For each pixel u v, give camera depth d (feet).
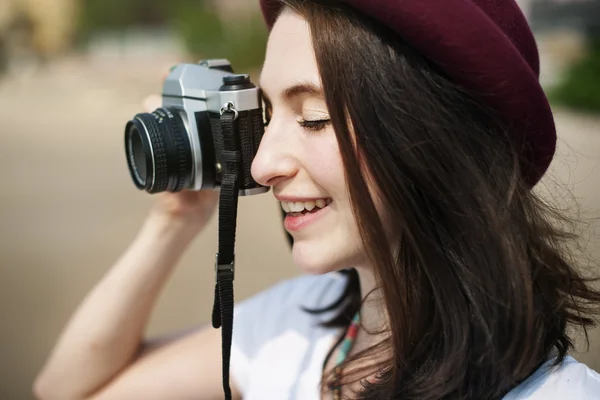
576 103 24.16
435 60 2.94
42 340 10.28
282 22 3.24
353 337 3.75
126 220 15.80
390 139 2.93
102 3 65.00
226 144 3.49
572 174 4.16
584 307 3.42
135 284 4.26
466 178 2.97
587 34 29.55
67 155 22.91
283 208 3.41
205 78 3.86
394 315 3.15
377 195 3.06
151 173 3.74
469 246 3.02
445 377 3.06
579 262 3.91
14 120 29.86
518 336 2.99
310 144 3.14
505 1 3.17
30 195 18.06
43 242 14.55
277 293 4.38
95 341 4.19
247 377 4.06
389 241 3.22
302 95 3.14
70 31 61.72
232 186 3.49
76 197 17.80
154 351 4.35
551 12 31.30
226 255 3.53
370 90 2.93
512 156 3.13
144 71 47.11
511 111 3.06
